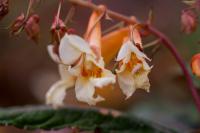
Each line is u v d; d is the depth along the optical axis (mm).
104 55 360
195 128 486
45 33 697
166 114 508
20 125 390
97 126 393
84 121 394
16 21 329
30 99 721
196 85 413
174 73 488
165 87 542
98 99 323
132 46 319
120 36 360
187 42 489
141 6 757
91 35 342
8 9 324
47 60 722
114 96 563
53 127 392
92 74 325
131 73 320
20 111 395
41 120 393
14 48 723
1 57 722
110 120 397
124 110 567
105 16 350
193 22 360
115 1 758
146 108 518
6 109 398
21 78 723
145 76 319
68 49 323
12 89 720
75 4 353
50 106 398
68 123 393
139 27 367
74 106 401
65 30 326
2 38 716
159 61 604
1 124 388
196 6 357
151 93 562
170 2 725
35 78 721
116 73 324
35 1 332
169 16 713
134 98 573
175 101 515
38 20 332
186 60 484
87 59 324
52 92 375
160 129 402
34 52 719
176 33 684
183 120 496
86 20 733
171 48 383
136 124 398
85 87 323
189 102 507
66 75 373
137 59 320
